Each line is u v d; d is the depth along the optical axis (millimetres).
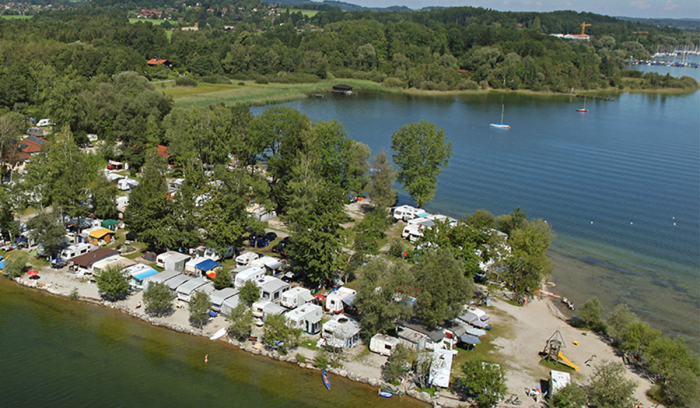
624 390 64125
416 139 136500
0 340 76000
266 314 81062
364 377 70938
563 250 123062
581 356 78500
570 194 164625
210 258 99938
